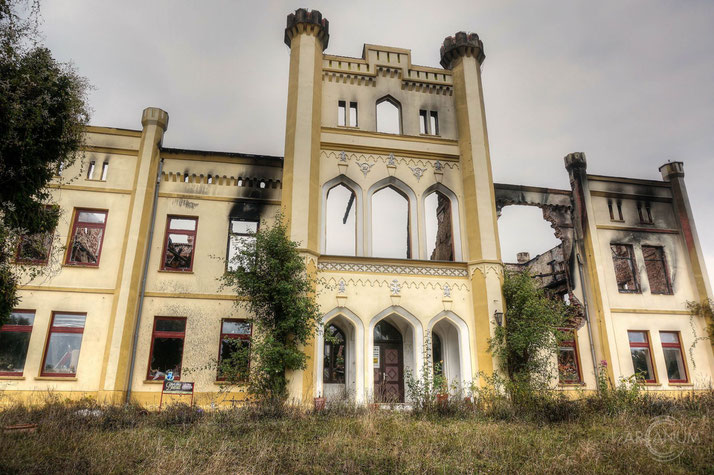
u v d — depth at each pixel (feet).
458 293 53.93
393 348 57.93
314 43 58.59
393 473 24.77
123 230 54.24
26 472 22.43
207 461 25.72
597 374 60.03
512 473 24.82
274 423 35.91
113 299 51.31
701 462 25.04
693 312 66.23
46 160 31.19
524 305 52.29
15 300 30.96
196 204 56.90
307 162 52.70
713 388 59.57
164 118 58.44
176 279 53.83
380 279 52.42
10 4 28.35
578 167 67.82
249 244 47.24
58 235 52.75
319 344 48.88
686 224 69.77
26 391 48.11
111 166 56.18
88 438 28.81
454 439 31.35
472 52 63.31
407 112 60.90
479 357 51.08
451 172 59.26
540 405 41.37
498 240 55.72
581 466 25.21
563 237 66.13
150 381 50.11
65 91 30.73
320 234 53.11
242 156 58.59
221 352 52.37
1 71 28.07
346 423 35.96
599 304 62.69
